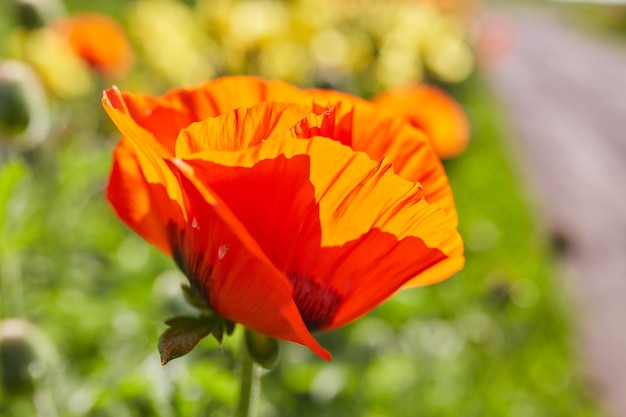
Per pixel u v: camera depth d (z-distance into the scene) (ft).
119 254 5.83
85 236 5.90
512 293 5.98
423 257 2.75
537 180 13.34
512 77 30.78
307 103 3.21
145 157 2.73
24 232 4.93
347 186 2.53
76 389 4.97
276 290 2.54
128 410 4.81
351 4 6.70
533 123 20.12
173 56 6.23
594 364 7.04
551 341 6.79
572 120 21.97
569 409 6.31
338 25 6.67
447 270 2.89
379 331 5.82
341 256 2.72
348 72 6.40
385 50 6.64
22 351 4.77
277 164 2.44
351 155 2.43
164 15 6.36
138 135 2.55
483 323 5.98
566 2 107.86
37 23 6.12
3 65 5.39
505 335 5.96
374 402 5.48
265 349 3.07
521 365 6.07
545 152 16.42
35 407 4.83
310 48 6.13
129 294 5.40
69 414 4.82
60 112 6.15
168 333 2.89
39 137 5.48
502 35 13.08
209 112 3.19
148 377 4.60
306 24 6.11
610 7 73.77
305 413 5.39
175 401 4.58
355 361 5.67
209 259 2.79
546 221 10.00
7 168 4.77
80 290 5.60
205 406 4.69
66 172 5.70
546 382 6.33
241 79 3.23
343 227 2.65
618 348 7.27
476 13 12.50
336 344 5.72
